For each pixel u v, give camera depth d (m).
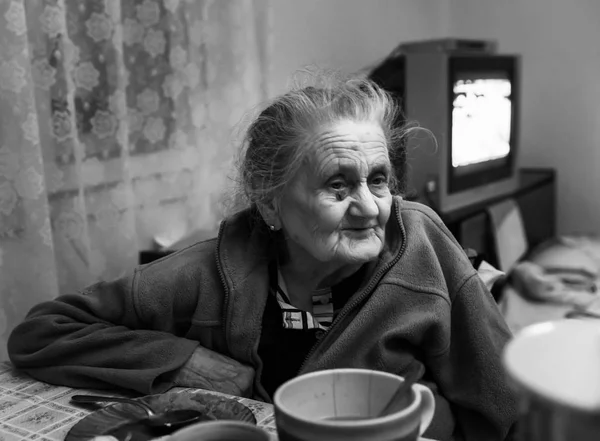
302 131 0.97
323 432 0.50
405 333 0.95
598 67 3.33
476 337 0.97
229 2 2.14
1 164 1.57
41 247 1.61
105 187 1.83
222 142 2.18
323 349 0.99
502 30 3.55
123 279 1.11
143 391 0.97
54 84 1.67
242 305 1.04
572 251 2.76
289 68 2.66
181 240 2.00
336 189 0.96
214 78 2.14
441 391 1.00
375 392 0.59
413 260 1.00
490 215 2.64
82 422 0.84
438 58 2.47
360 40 3.05
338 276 1.05
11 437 0.83
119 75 1.79
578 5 3.33
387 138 1.05
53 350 1.05
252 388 1.04
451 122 2.54
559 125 3.48
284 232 1.04
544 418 0.37
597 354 0.39
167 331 1.10
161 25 1.96
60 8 1.65
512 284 2.54
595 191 3.43
